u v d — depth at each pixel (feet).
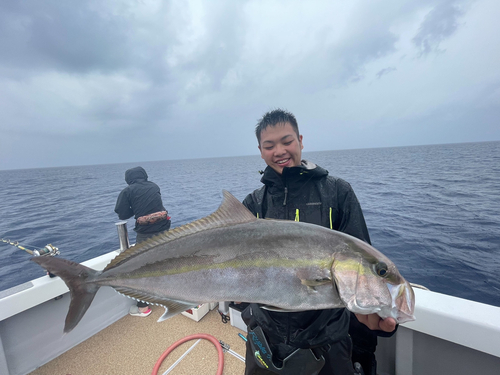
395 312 3.87
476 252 22.25
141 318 10.36
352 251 4.07
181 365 8.05
